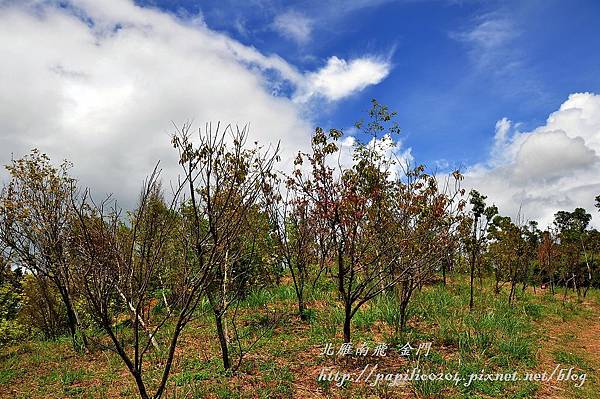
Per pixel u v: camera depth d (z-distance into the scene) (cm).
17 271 1755
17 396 927
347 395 798
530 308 1639
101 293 611
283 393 813
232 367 938
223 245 740
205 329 1309
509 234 1811
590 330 1433
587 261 2542
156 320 1480
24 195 1238
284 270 2052
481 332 1106
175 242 907
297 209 1350
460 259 2039
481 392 820
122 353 609
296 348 1071
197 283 654
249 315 1402
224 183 784
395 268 1062
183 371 961
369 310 1323
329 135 962
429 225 1055
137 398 834
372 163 978
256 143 803
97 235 641
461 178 1109
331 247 1145
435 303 1480
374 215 1001
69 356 1224
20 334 1784
